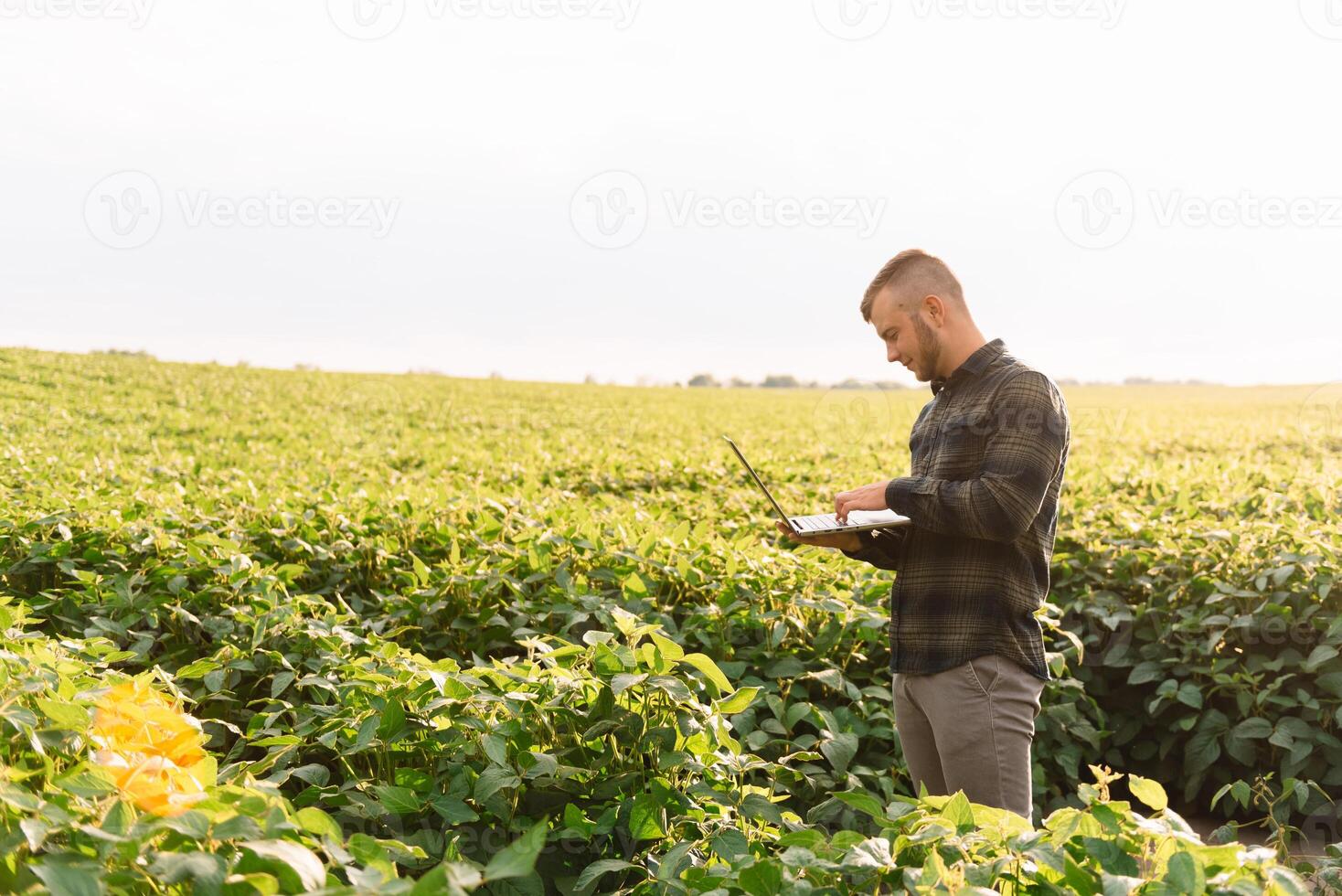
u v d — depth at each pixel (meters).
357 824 2.26
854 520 2.75
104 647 2.74
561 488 8.52
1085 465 8.79
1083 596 4.66
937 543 2.69
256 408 22.45
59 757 1.82
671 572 4.19
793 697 3.63
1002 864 1.58
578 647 2.44
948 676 2.64
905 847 1.70
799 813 3.17
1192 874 1.46
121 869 1.38
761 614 3.85
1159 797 1.79
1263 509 5.71
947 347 2.77
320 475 10.23
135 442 16.41
